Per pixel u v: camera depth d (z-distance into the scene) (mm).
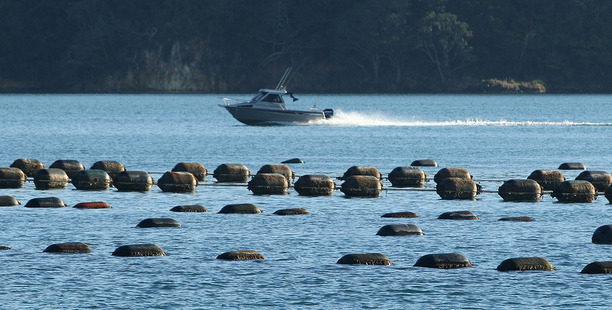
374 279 76750
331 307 69250
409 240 93688
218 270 79625
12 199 115188
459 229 100438
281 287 74375
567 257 85250
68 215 108375
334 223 104625
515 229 100562
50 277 76500
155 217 107375
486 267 81125
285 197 128375
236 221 105062
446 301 70688
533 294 72375
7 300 69875
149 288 73750
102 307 68625
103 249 87938
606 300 70750
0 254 84625
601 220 107688
